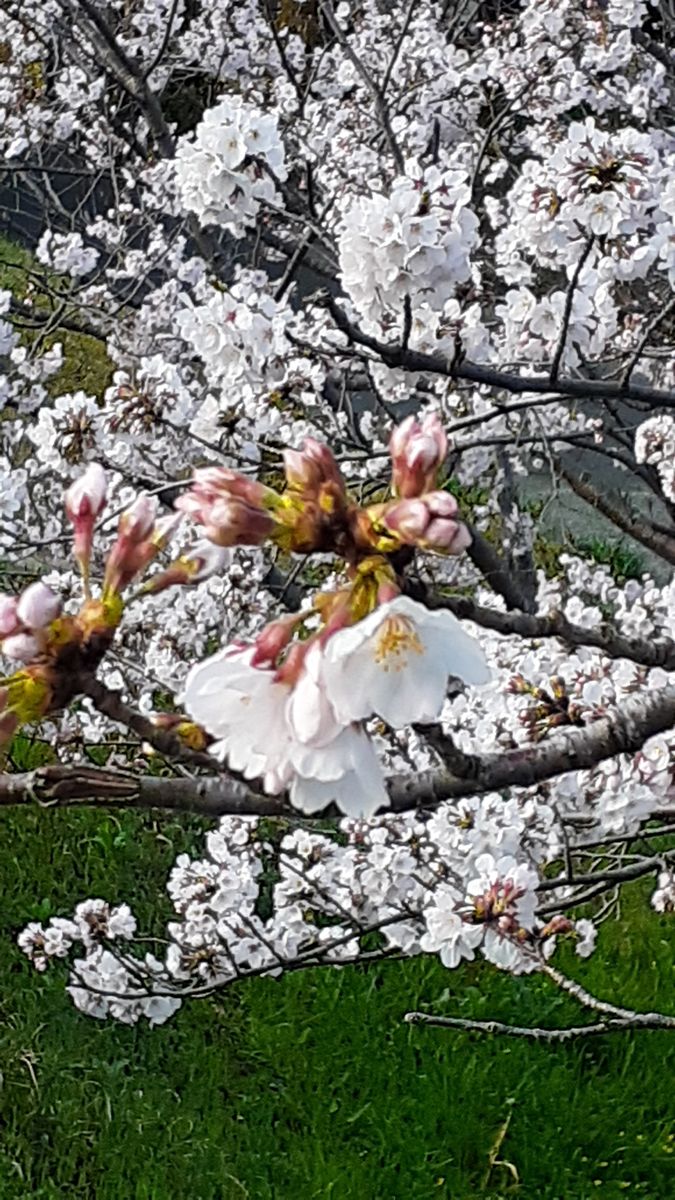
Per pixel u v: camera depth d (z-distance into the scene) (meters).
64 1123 3.85
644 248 2.62
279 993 4.30
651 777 2.71
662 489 3.43
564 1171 3.73
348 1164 3.72
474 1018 4.20
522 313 2.94
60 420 3.32
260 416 3.17
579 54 5.19
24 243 7.67
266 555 3.91
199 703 1.08
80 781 1.23
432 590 1.53
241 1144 3.81
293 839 3.50
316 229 3.52
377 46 5.18
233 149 2.84
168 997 3.35
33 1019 4.20
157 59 5.08
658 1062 4.11
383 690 1.04
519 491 6.36
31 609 1.08
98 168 6.09
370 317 2.48
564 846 2.87
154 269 5.40
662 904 3.40
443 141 5.41
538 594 4.29
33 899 4.75
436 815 2.91
